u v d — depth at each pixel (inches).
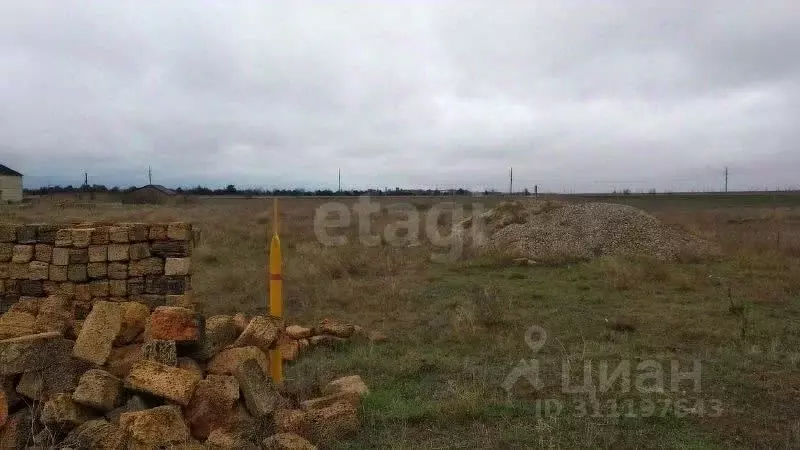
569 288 446.6
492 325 323.0
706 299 398.3
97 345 184.5
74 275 298.2
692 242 648.4
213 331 207.8
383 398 214.4
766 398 213.2
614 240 634.8
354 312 375.2
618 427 189.5
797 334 301.6
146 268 299.4
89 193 2069.4
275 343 223.1
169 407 161.0
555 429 187.8
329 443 177.3
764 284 438.0
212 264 576.1
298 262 548.4
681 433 185.5
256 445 168.1
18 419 165.3
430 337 305.9
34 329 205.6
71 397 164.6
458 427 191.8
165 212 1179.9
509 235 695.1
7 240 302.7
